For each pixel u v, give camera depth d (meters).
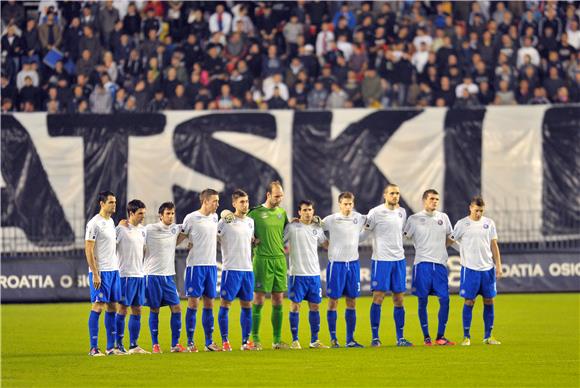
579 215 68.94
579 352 38.53
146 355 38.59
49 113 68.81
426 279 41.69
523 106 69.56
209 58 79.50
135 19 81.25
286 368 34.31
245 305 40.44
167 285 39.78
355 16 82.81
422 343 42.97
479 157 69.38
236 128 69.12
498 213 69.31
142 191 69.00
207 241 40.31
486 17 83.00
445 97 77.94
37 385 31.34
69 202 68.56
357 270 41.34
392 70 79.31
